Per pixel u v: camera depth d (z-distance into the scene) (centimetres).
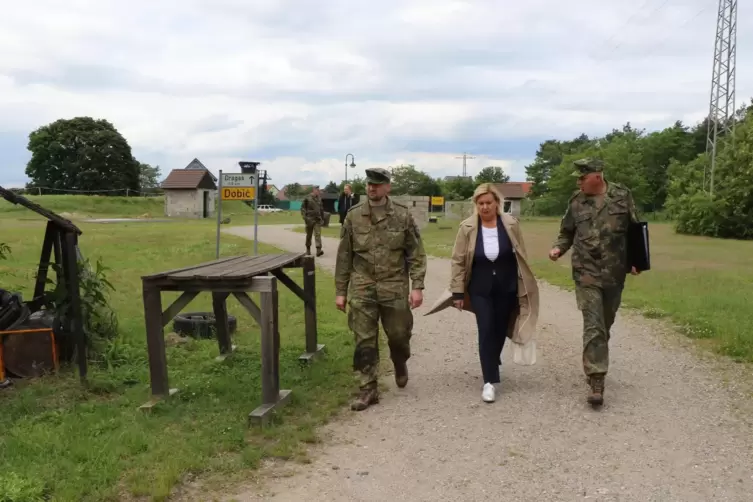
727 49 4431
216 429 474
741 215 3058
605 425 498
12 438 448
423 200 3250
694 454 443
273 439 467
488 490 395
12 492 363
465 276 571
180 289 522
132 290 1094
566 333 815
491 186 568
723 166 3272
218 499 379
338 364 659
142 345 714
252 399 542
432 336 805
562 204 6912
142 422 486
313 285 691
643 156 7806
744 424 497
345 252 555
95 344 660
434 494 390
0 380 591
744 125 3444
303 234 2634
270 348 507
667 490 392
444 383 611
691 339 768
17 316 621
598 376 534
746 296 1027
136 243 2066
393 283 544
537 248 2092
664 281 1230
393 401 559
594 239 546
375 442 469
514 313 579
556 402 551
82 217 4897
